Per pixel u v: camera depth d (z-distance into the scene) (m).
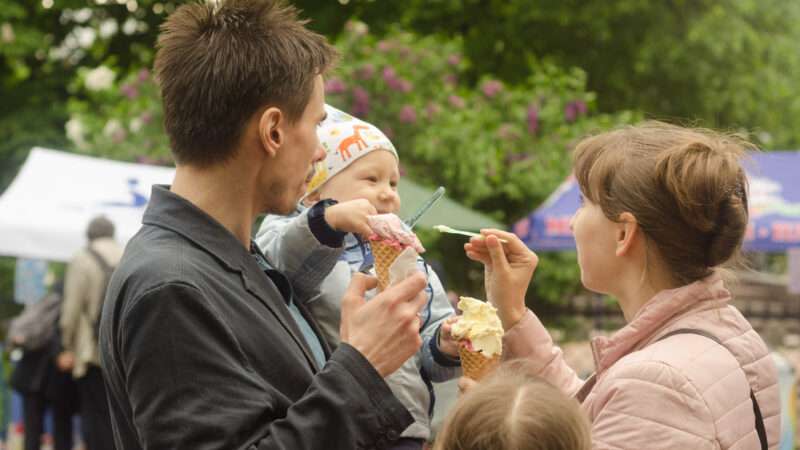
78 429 12.55
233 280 2.71
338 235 3.23
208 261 2.70
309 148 2.86
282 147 2.81
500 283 3.49
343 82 13.88
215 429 2.49
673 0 19.02
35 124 19.36
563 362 3.58
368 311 2.67
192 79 2.78
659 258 3.03
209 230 2.76
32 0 18.62
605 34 18.33
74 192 11.31
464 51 18.12
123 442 2.74
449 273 14.94
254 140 2.78
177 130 2.82
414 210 10.59
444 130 13.92
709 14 19.05
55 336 10.66
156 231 2.76
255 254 3.15
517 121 15.13
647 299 3.05
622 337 3.02
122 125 15.38
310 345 3.02
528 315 3.52
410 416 2.61
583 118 15.72
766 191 10.98
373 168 3.94
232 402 2.53
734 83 19.38
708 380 2.81
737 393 2.85
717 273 3.07
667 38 18.92
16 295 15.44
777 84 19.64
